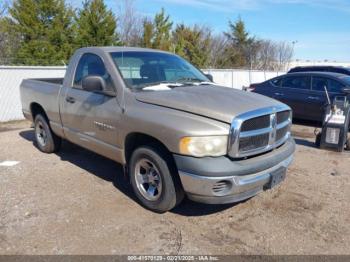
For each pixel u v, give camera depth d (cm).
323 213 381
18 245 311
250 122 327
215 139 314
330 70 1234
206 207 392
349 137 687
